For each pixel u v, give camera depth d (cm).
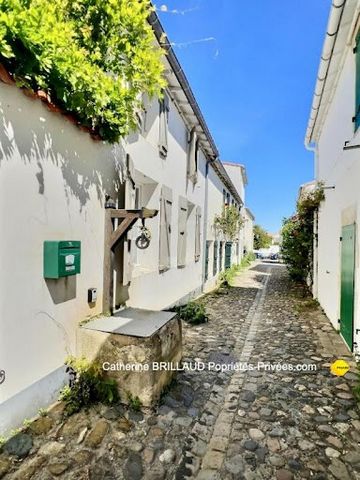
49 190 267
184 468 221
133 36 316
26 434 236
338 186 571
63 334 291
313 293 930
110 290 365
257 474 217
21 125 235
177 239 732
